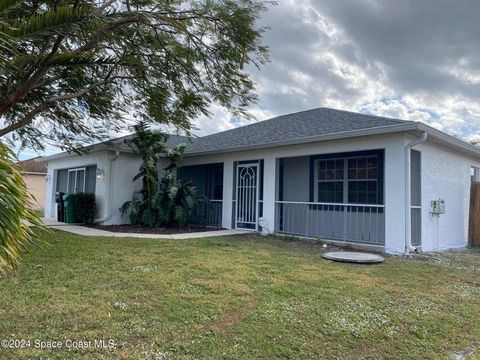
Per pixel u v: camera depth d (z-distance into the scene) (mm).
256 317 3656
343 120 10609
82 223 12133
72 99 7637
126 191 12500
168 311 3703
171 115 8703
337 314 3840
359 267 6227
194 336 3174
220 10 6688
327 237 9602
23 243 2125
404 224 7844
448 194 9898
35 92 7371
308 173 11141
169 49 7312
